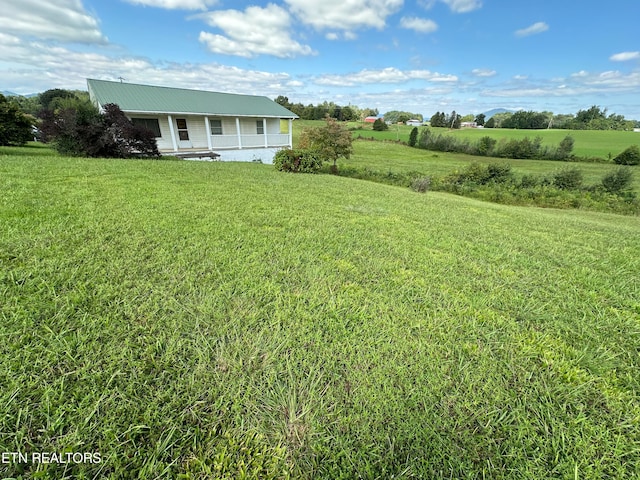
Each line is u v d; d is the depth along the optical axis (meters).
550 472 1.03
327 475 1.00
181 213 3.61
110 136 9.34
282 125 27.55
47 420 1.07
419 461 1.05
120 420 1.10
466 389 1.34
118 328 1.55
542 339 1.73
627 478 1.02
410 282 2.36
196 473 0.98
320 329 1.69
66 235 2.63
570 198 11.92
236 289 2.03
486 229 4.32
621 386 1.41
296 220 3.83
